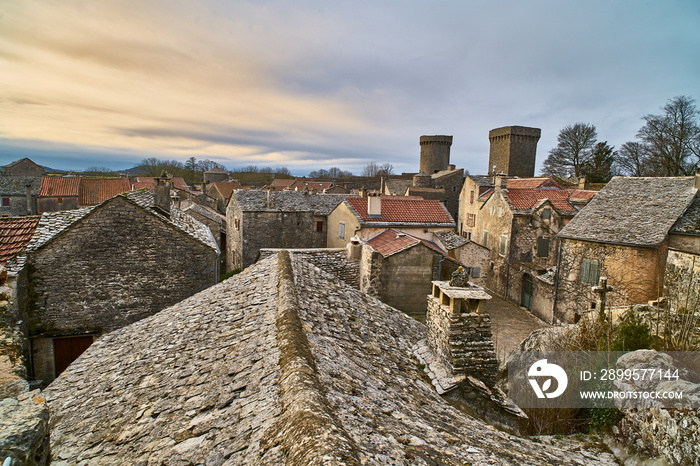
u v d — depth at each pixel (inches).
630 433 196.4
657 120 1565.0
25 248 411.5
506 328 769.6
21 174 2385.6
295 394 115.3
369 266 489.7
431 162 2728.8
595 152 1923.0
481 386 211.8
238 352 176.7
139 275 462.0
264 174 3855.8
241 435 109.3
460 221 1472.7
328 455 81.2
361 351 208.5
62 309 432.1
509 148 2325.3
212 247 485.1
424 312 533.0
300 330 180.2
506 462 124.5
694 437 158.1
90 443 139.3
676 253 390.0
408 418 138.2
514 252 981.8
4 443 82.0
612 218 680.4
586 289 684.1
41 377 431.5
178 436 122.1
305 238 1191.6
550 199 1008.9
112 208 444.1
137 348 240.5
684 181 647.1
